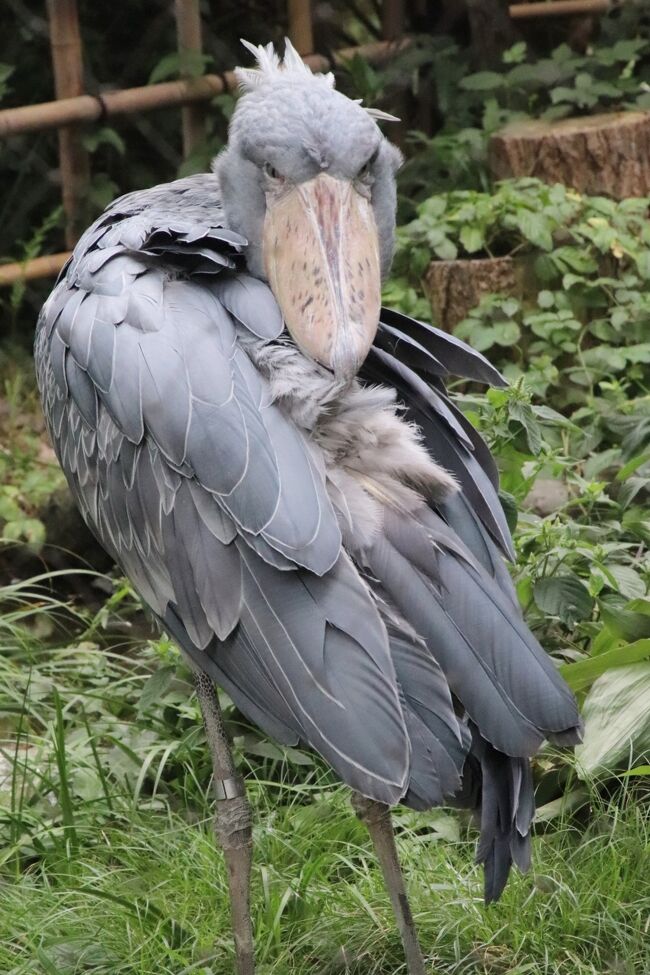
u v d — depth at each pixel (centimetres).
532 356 1242
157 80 1409
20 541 1119
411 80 1564
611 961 674
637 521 863
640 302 1242
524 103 1519
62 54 1295
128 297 604
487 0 1578
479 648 561
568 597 799
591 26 1611
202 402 573
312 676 539
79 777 830
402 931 643
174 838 777
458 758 547
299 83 610
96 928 706
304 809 784
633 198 1355
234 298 606
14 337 1348
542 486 1041
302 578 550
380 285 596
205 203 682
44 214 1432
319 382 575
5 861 755
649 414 1023
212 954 687
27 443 1236
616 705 771
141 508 602
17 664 984
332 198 591
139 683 937
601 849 727
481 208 1285
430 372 651
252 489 555
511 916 701
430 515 586
